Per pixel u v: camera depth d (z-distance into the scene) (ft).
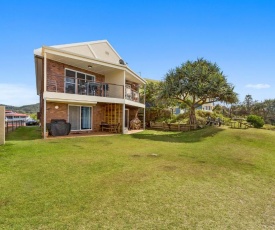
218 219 10.94
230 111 114.62
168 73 62.08
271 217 11.46
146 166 20.53
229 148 32.89
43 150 26.53
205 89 54.39
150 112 79.46
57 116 44.75
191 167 20.81
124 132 53.11
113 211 11.30
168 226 10.04
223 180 17.39
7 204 11.66
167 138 44.24
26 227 9.47
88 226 9.75
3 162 20.25
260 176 19.16
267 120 106.42
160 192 14.15
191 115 65.77
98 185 15.01
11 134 46.65
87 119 51.65
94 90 51.78
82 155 24.61
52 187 14.35
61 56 40.88
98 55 57.52
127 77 64.13
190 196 13.74
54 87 44.50
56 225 9.72
